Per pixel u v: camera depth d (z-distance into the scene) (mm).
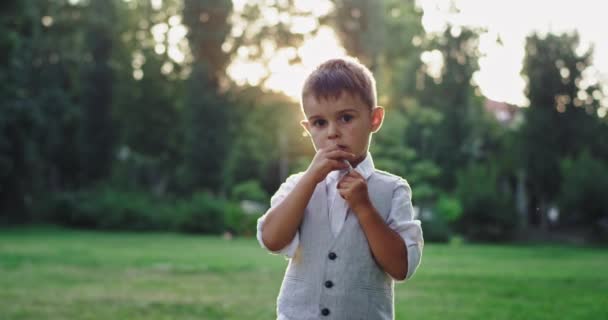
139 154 39594
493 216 26641
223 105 32312
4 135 27922
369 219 2096
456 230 27391
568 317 6645
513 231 27094
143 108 38062
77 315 6754
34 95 32125
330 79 2105
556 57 30969
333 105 2107
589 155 27312
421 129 34000
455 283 9680
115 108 36125
